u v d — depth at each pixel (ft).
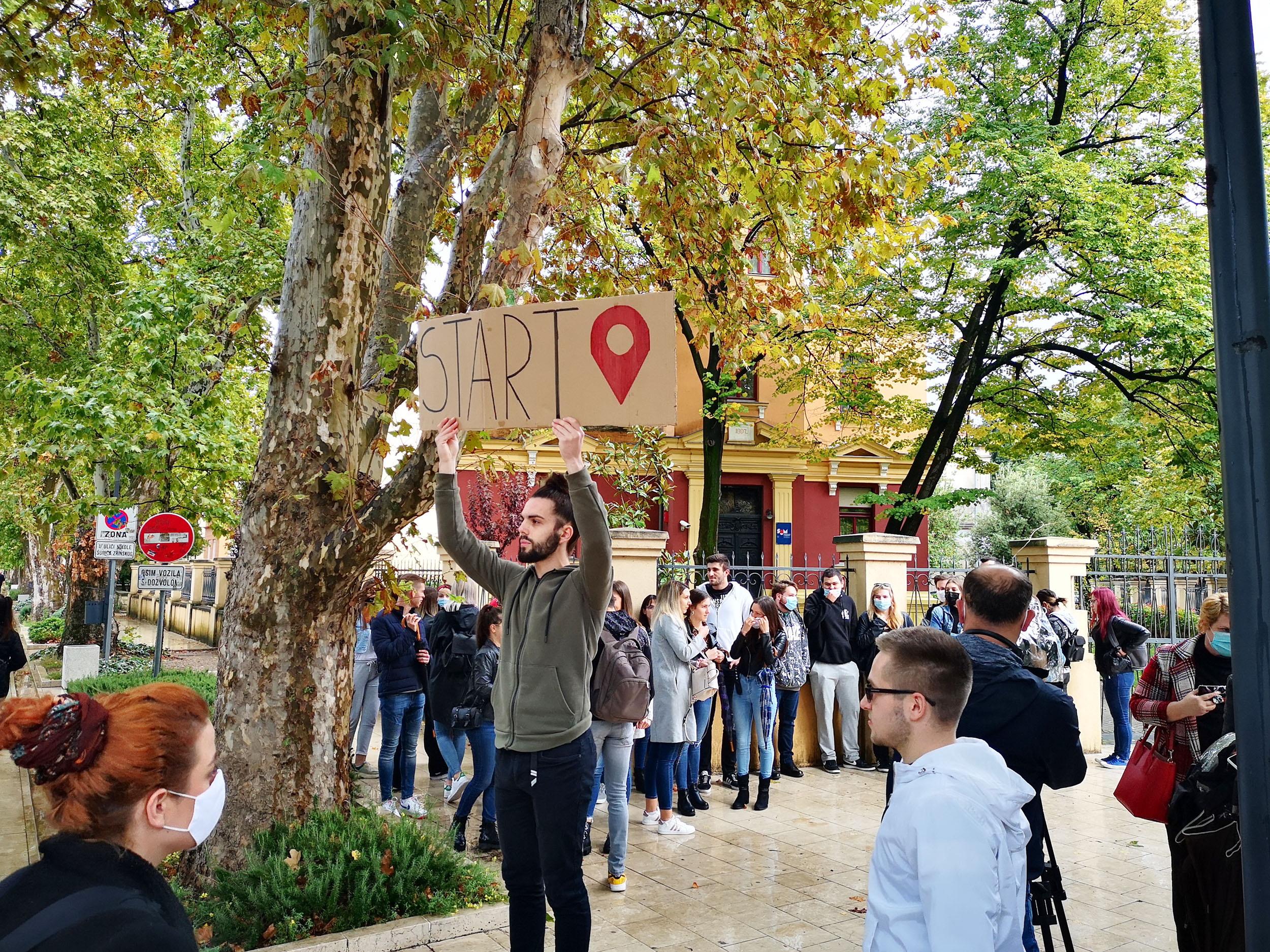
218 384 42.78
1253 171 6.07
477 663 20.11
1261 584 5.76
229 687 16.57
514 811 10.36
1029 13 51.85
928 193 49.80
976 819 5.73
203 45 31.37
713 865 19.43
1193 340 48.21
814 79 21.43
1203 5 6.34
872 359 57.26
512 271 15.70
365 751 28.25
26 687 45.44
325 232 17.06
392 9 15.08
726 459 73.92
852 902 17.11
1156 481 65.72
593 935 15.48
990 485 107.14
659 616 22.17
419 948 14.15
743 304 25.61
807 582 32.22
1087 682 32.71
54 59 21.08
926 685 6.82
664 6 25.36
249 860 15.10
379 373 18.63
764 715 24.52
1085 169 46.78
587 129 25.57
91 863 4.48
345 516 16.88
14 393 43.21
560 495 10.90
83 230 49.78
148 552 34.40
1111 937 15.53
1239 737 5.82
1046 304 52.90
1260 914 5.61
